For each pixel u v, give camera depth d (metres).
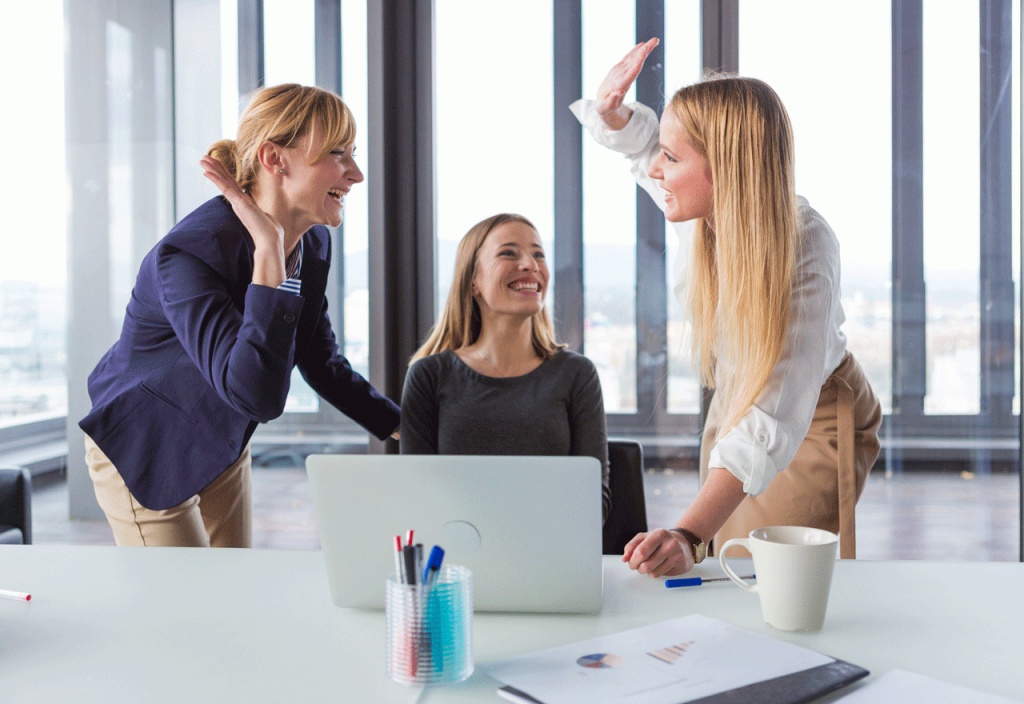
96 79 2.95
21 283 3.00
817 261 1.41
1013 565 1.20
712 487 1.28
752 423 1.30
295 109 1.69
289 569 1.20
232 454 1.70
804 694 0.75
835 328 1.52
